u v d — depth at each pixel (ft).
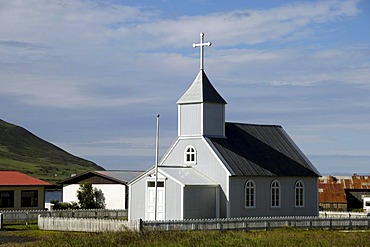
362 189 394.11
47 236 184.55
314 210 258.57
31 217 240.73
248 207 235.20
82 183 309.22
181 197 221.05
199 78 244.01
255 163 241.55
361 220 231.30
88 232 195.00
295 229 214.69
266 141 258.57
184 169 234.17
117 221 195.93
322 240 155.53
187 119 241.14
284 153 258.37
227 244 146.10
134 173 326.03
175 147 243.19
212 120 240.73
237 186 231.71
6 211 248.52
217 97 242.78
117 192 303.89
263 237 160.86
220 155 232.73
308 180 257.75
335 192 388.98
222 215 229.45
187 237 156.66
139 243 147.23
